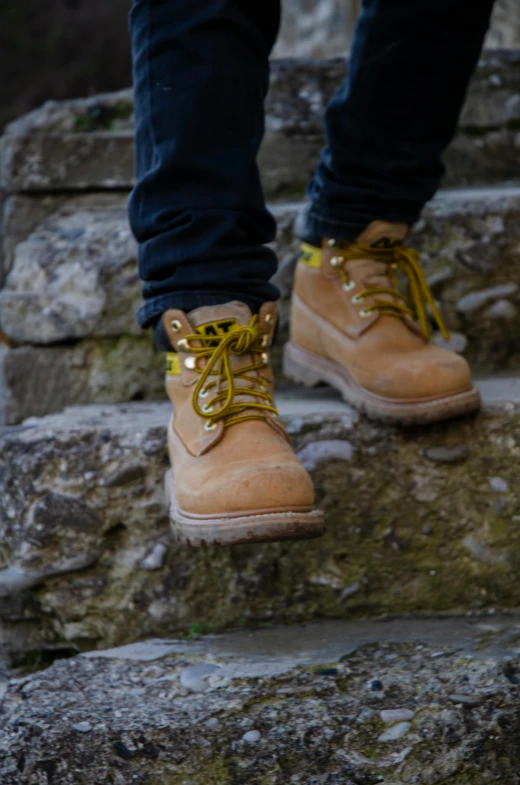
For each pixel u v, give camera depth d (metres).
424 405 1.18
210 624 1.20
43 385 1.54
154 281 1.08
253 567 1.19
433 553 1.21
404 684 0.97
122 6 8.73
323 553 1.21
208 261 1.04
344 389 1.30
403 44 1.16
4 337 1.56
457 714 0.91
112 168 1.76
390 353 1.23
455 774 0.88
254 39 1.05
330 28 4.35
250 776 0.89
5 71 8.50
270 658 1.06
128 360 1.55
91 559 1.20
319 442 1.21
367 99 1.19
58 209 1.75
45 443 1.21
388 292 1.28
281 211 1.58
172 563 1.20
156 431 1.21
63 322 1.52
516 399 1.25
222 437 1.06
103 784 0.89
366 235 1.29
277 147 1.86
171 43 1.02
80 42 8.62
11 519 1.21
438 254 1.55
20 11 8.49
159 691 0.99
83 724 0.92
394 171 1.23
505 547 1.21
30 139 1.73
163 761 0.90
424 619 1.19
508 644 1.06
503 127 1.98
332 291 1.32
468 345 1.56
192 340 1.07
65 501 1.20
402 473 1.21
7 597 1.22
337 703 0.95
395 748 0.90
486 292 1.56
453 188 1.93
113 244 1.55
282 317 1.56
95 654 1.10
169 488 1.12
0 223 1.80
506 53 2.03
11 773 0.90
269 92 1.89
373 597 1.21
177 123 1.02
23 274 1.58
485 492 1.22
